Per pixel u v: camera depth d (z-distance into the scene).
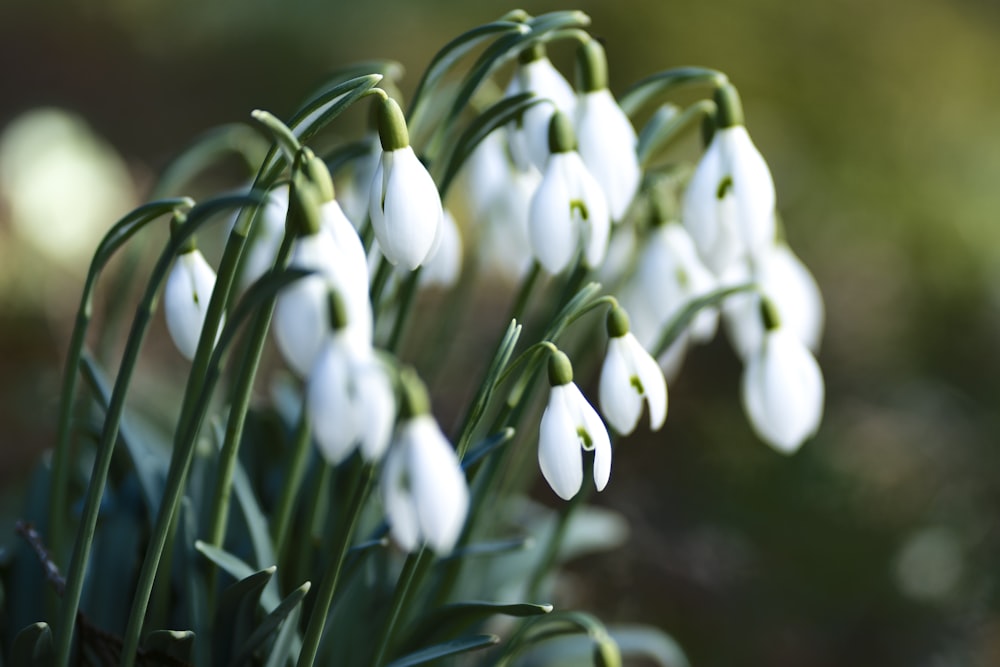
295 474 0.46
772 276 0.50
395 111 0.42
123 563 0.48
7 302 0.96
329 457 0.39
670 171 0.49
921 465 0.83
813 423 0.49
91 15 1.56
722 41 1.26
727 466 0.82
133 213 0.43
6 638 0.48
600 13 1.26
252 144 0.52
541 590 0.54
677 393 0.88
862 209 1.09
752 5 1.30
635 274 0.49
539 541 0.55
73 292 1.00
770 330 0.48
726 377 0.89
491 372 0.43
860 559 0.77
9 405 0.89
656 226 0.49
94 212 1.04
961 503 0.81
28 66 1.49
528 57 0.47
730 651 0.74
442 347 0.53
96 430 0.48
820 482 0.80
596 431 0.43
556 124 0.45
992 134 1.23
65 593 0.43
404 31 1.33
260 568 0.46
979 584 0.77
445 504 0.39
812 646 0.74
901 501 0.80
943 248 1.06
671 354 0.51
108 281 1.00
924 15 1.37
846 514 0.79
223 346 0.41
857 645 0.74
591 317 0.53
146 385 0.75
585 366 0.54
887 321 0.96
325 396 0.39
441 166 0.50
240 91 1.38
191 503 0.48
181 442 0.44
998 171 1.18
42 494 0.50
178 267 0.43
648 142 0.48
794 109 1.23
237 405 0.43
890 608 0.76
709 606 0.75
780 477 0.81
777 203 1.05
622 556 0.77
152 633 0.45
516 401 0.45
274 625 0.44
